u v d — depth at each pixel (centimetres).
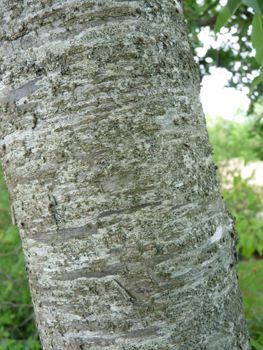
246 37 286
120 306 77
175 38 85
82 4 75
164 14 83
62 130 76
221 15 139
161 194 77
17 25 79
